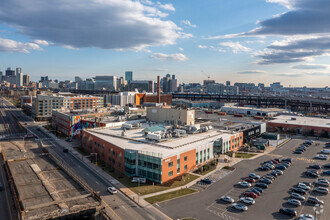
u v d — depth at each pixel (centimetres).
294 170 8462
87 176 7594
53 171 6200
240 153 10638
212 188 6812
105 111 16200
